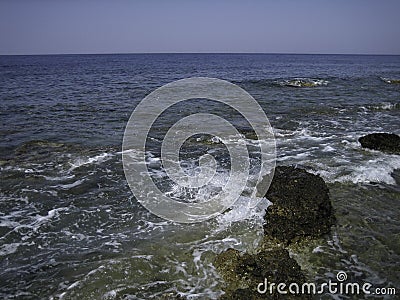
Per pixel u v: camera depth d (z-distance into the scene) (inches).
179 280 191.6
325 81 1127.6
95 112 603.5
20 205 271.1
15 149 390.9
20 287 185.0
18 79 1227.2
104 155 378.9
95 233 237.3
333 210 265.0
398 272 200.7
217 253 213.9
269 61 3408.0
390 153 397.1
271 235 230.8
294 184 262.2
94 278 191.2
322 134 482.0
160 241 225.8
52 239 230.1
